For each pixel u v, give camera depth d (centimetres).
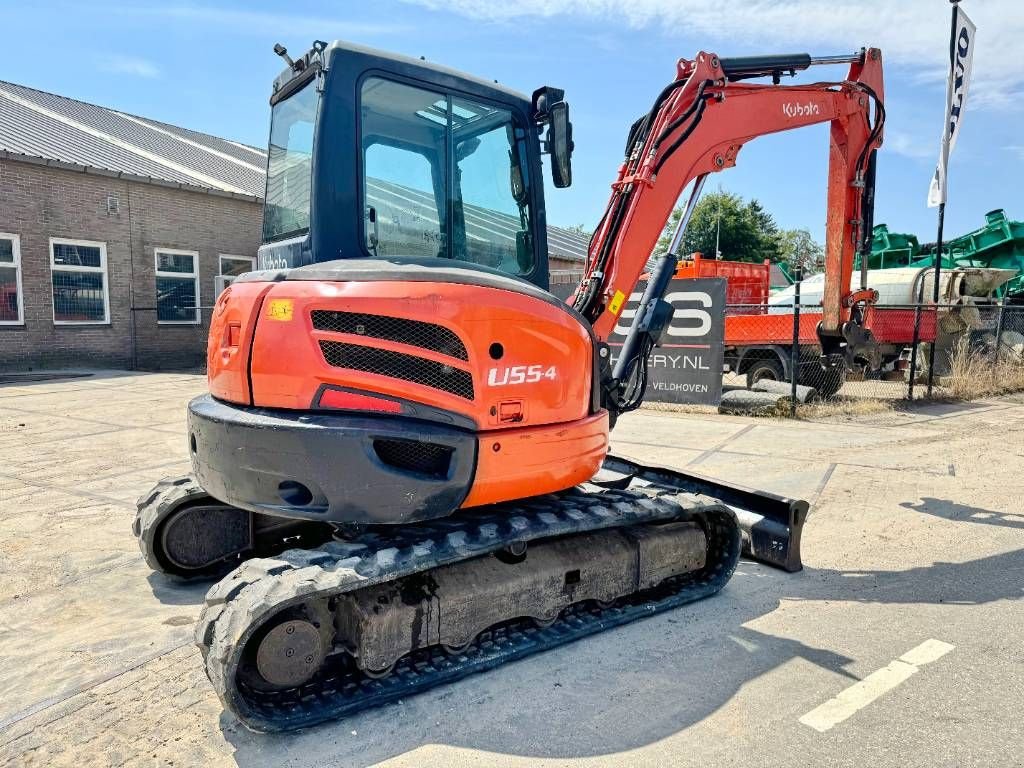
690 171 488
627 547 387
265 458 302
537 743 279
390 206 357
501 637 351
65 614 389
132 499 591
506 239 403
